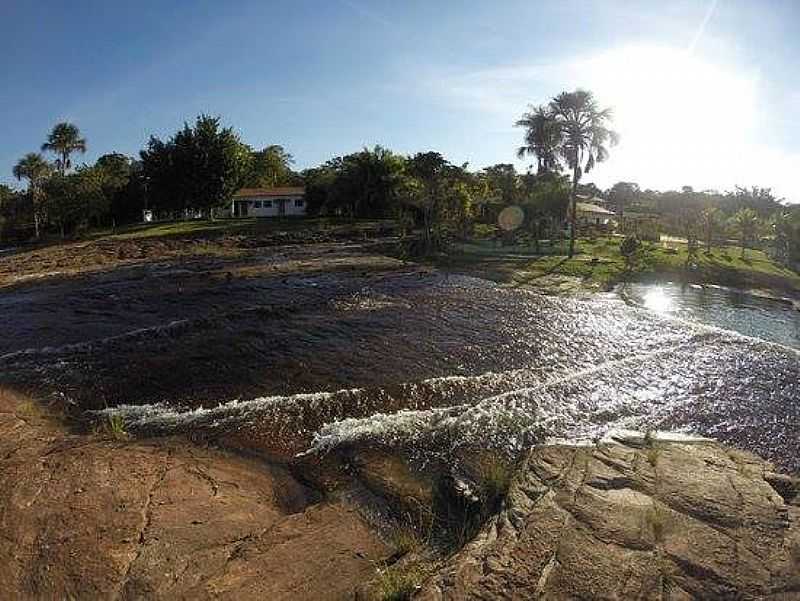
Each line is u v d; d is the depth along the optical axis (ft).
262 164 332.39
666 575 21.27
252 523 24.98
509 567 21.71
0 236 214.48
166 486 27.37
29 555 21.72
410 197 169.68
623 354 57.00
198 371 48.75
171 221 221.05
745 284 109.70
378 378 47.65
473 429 37.83
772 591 20.59
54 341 58.85
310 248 155.12
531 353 56.39
